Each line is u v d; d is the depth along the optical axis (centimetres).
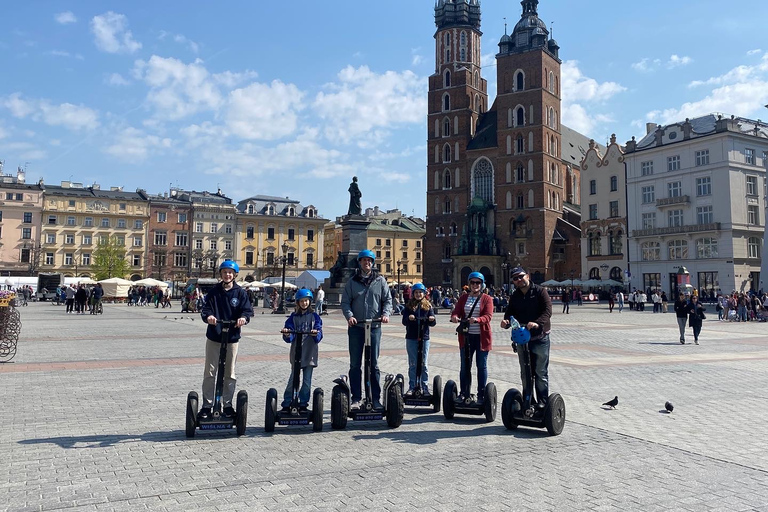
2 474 658
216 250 10919
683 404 1090
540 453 760
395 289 5831
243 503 574
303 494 601
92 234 10425
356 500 584
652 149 7131
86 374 1379
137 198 10681
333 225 13550
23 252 10050
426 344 1041
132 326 3028
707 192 6556
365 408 899
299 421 867
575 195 10312
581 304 6944
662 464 713
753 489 625
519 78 9094
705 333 2847
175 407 1019
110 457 726
